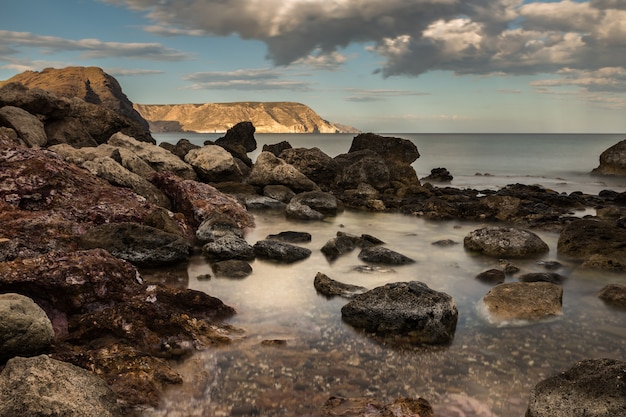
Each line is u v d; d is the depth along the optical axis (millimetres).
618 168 46281
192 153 27344
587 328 9312
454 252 15438
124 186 18250
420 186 30344
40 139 24625
